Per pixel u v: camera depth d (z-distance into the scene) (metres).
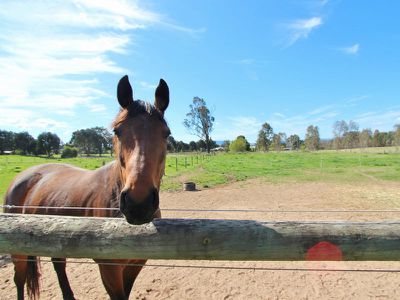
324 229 1.64
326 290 4.49
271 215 9.12
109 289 2.65
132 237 1.68
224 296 4.36
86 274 5.13
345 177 19.08
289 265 5.33
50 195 3.46
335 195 12.77
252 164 30.72
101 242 1.69
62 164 4.43
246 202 11.62
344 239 1.61
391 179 17.61
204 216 9.05
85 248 1.71
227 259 1.68
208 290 4.54
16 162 38.31
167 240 1.66
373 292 4.41
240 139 72.56
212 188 15.53
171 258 1.70
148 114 2.33
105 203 2.73
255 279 4.88
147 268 5.34
